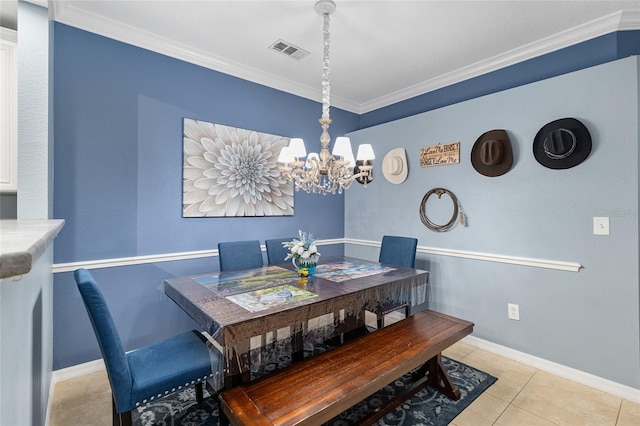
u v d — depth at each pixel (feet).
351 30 8.00
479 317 9.20
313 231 12.34
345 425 5.77
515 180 8.43
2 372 2.64
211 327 4.86
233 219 10.05
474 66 9.84
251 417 4.17
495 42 8.52
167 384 4.89
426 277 7.94
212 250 9.55
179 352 5.59
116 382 4.50
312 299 5.73
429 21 7.59
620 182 6.79
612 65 6.88
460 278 9.65
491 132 8.82
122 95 8.02
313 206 12.34
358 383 4.91
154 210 8.52
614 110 6.84
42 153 6.11
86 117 7.52
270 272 7.87
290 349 5.65
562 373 7.57
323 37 8.33
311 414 4.21
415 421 5.95
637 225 6.59
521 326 8.33
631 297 6.66
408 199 11.13
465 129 9.52
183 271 9.02
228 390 4.81
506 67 9.36
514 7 7.03
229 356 4.67
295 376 5.10
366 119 13.67
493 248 8.90
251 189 10.43
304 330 5.80
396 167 11.10
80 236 7.47
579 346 7.36
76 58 7.39
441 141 10.14
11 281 2.81
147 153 8.41
